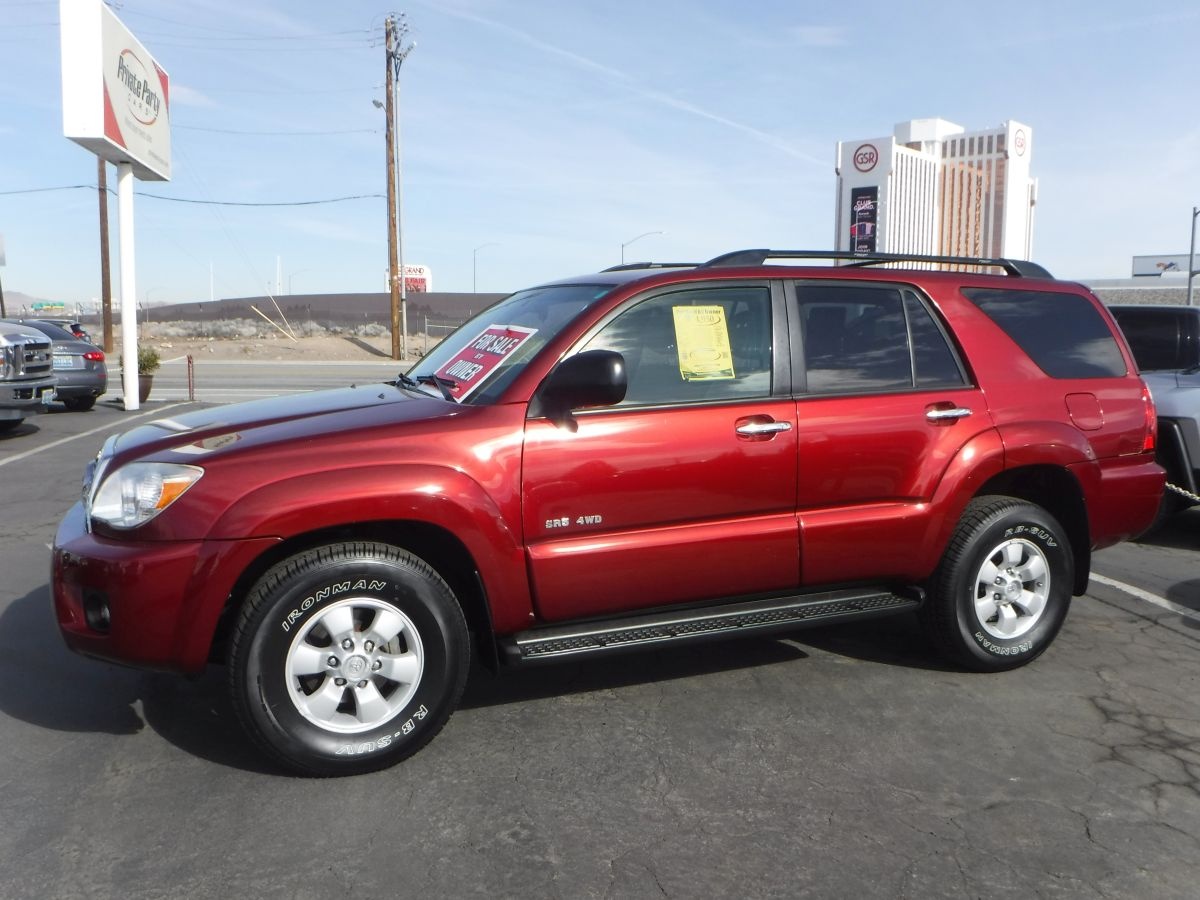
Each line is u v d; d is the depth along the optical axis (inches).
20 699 165.9
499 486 141.9
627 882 113.5
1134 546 289.9
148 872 114.6
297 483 132.6
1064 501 187.9
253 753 146.5
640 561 150.8
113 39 638.5
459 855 118.8
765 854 119.6
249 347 1768.0
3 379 482.6
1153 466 193.9
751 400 158.4
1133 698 170.1
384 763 139.6
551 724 157.3
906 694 170.7
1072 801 133.5
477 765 142.8
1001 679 178.5
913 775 140.5
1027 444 175.8
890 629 207.3
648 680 176.7
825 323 167.6
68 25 609.9
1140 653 193.5
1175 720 160.9
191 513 130.4
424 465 137.7
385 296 3157.0
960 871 116.4
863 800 133.1
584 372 139.7
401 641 141.6
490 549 141.3
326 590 134.0
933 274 180.2
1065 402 183.0
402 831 124.2
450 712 143.7
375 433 139.3
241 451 135.1
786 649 193.6
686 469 152.1
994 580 177.8
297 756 134.8
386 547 138.6
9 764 142.1
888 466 166.4
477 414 143.9
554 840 122.4
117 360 1454.2
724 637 155.9
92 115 614.2
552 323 157.8
